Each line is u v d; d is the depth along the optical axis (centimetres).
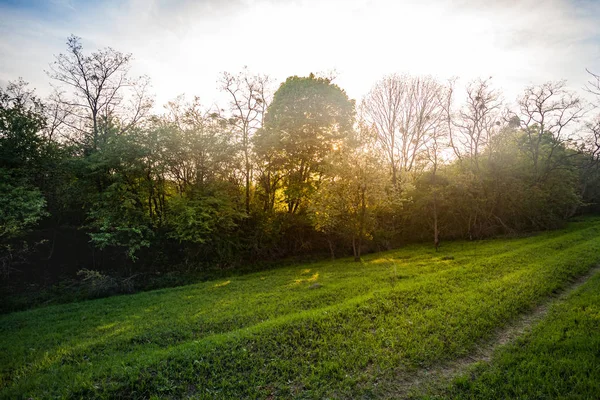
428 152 3409
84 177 2191
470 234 3256
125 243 2111
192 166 2402
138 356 877
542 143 3756
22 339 1172
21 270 2048
